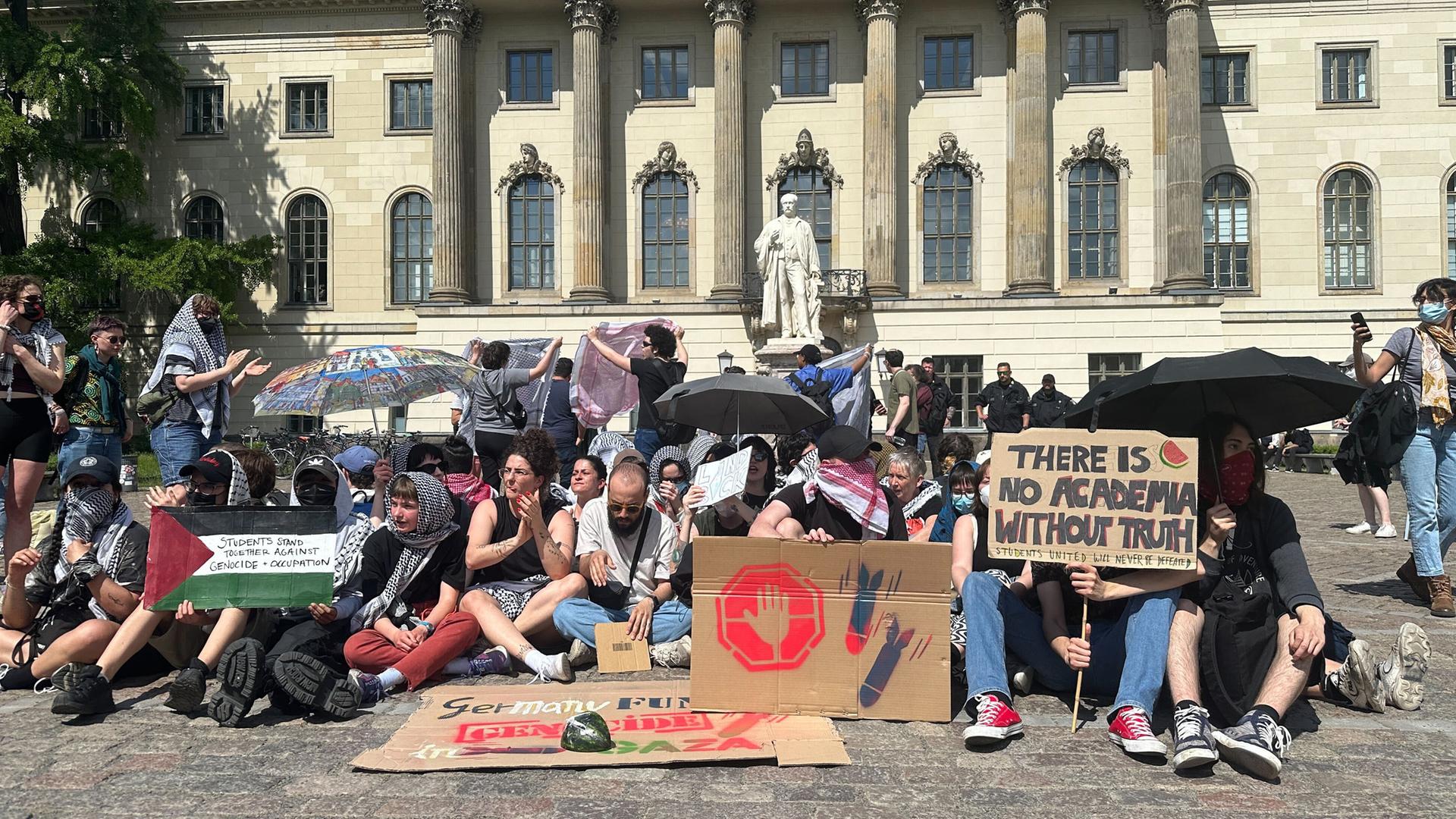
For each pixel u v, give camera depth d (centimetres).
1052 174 4559
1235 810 529
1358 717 686
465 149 4634
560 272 4697
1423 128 4519
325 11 4853
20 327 946
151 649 792
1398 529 1727
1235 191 4612
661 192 4700
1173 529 633
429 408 4569
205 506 773
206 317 1150
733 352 4359
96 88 4053
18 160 4091
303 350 4866
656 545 880
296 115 4906
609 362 1556
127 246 4406
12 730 666
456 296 4509
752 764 600
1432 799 544
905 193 4600
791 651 694
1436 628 955
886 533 826
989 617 680
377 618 811
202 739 646
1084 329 4253
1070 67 4575
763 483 1037
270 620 795
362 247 4866
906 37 4609
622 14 4681
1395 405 1012
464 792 552
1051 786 564
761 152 4644
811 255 2567
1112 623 693
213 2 4809
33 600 794
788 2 4566
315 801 540
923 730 668
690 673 746
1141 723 611
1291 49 4572
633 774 582
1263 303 4578
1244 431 663
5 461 943
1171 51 4325
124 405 1223
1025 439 671
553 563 846
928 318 4322
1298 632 622
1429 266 4506
